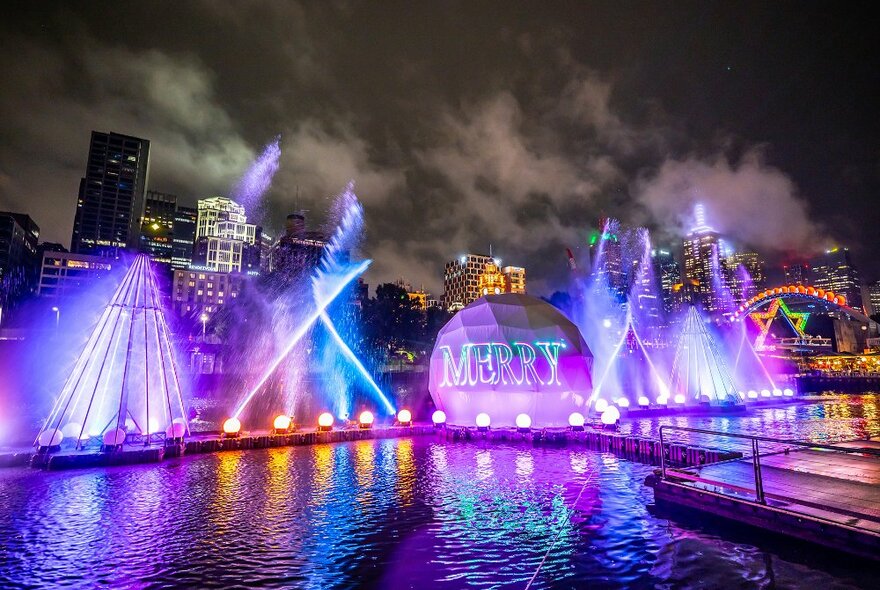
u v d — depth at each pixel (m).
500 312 30.89
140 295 25.48
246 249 198.88
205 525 13.56
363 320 85.38
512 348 29.62
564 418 29.92
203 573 10.52
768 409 46.56
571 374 29.92
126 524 13.63
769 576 10.20
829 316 146.25
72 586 9.94
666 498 14.41
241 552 11.65
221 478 18.98
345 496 16.41
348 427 29.97
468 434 27.89
